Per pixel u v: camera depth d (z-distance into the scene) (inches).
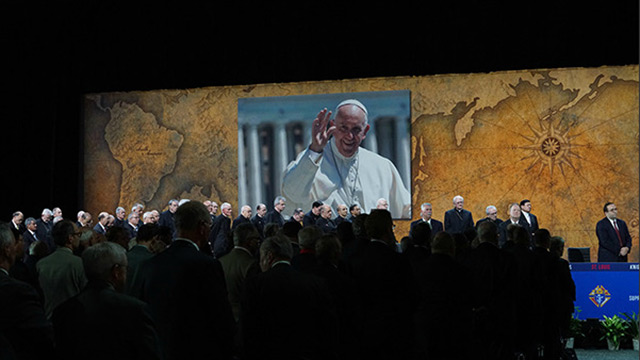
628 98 535.8
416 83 571.5
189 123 614.9
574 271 340.2
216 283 142.5
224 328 140.9
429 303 198.4
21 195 618.5
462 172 561.6
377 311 180.5
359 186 576.1
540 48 539.5
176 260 143.4
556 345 252.8
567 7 533.0
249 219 510.6
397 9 555.8
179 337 139.6
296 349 134.6
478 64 550.3
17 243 165.5
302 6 567.8
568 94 546.0
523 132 552.7
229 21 580.4
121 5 586.6
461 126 563.2
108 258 120.0
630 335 331.9
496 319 228.8
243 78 588.7
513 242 256.4
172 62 599.2
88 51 606.9
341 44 566.3
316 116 587.2
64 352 115.9
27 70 611.2
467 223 506.3
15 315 121.9
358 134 578.6
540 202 547.8
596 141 541.0
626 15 524.4
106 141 630.5
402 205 569.3
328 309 137.8
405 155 570.6
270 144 596.4
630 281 335.0
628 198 534.0
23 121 617.6
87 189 633.6
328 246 162.6
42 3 585.0
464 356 198.4
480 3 544.4
